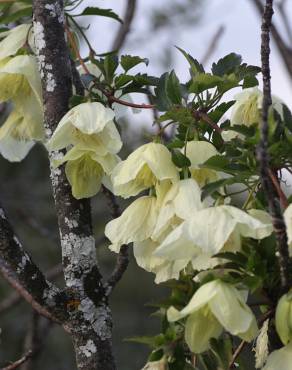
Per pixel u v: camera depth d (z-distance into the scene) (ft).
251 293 5.33
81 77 6.00
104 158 5.73
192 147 5.65
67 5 6.31
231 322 5.21
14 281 6.34
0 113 7.37
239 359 5.50
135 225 5.60
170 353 5.36
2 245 5.70
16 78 6.06
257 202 5.50
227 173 5.61
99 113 5.72
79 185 5.78
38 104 6.08
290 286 5.27
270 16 5.40
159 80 5.91
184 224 5.34
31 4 6.28
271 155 5.44
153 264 5.60
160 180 5.58
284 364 5.32
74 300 5.73
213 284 5.26
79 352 5.73
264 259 5.36
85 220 5.79
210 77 5.70
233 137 5.82
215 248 5.30
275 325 5.36
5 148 6.24
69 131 5.75
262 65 5.38
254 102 5.82
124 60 6.02
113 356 5.75
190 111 5.70
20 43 6.07
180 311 5.30
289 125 5.48
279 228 5.20
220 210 5.36
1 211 5.73
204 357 5.50
